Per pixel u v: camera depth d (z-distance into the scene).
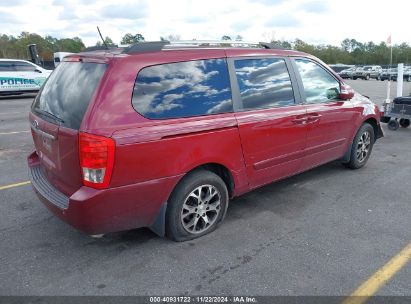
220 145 3.50
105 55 3.12
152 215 3.27
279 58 4.18
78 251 3.40
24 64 17.30
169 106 3.18
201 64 3.44
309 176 5.38
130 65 3.00
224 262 3.21
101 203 2.92
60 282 2.95
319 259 3.25
